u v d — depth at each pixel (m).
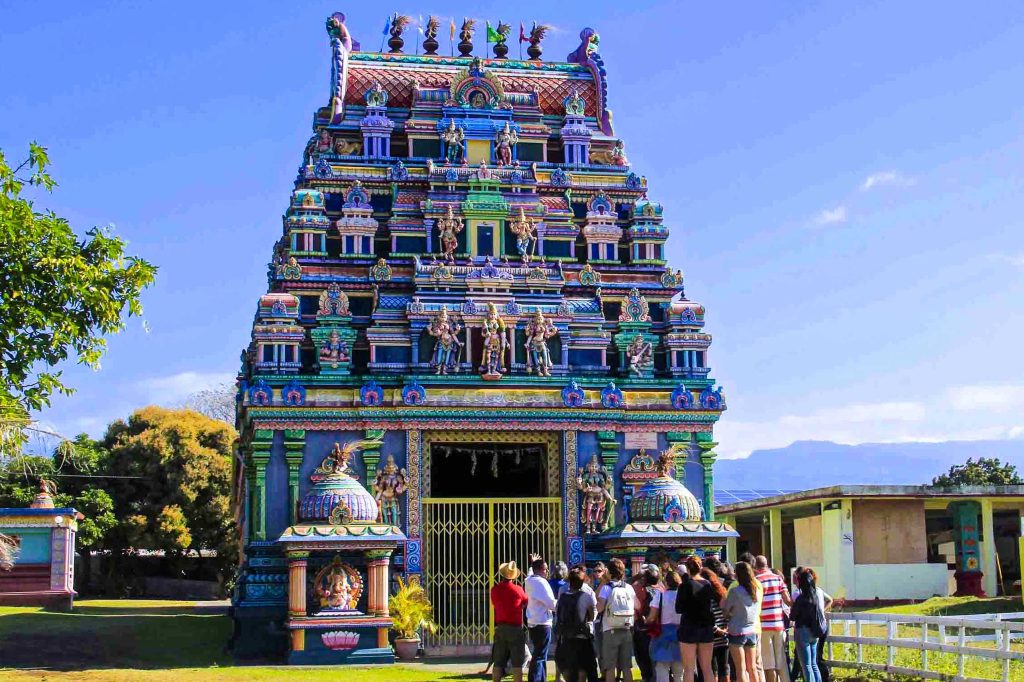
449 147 29.30
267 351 25.58
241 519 30.89
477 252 27.97
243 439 28.34
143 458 50.22
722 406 26.45
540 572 17.94
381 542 22.56
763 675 17.28
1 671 19.48
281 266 26.92
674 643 16.77
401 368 25.81
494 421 25.30
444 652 23.91
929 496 35.53
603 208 29.03
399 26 33.12
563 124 31.11
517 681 17.34
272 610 23.42
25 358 17.20
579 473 25.58
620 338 27.50
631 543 23.59
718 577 16.72
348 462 24.75
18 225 17.08
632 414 26.12
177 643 24.52
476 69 30.28
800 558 40.81
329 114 30.27
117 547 49.94
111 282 17.77
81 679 18.84
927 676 18.16
